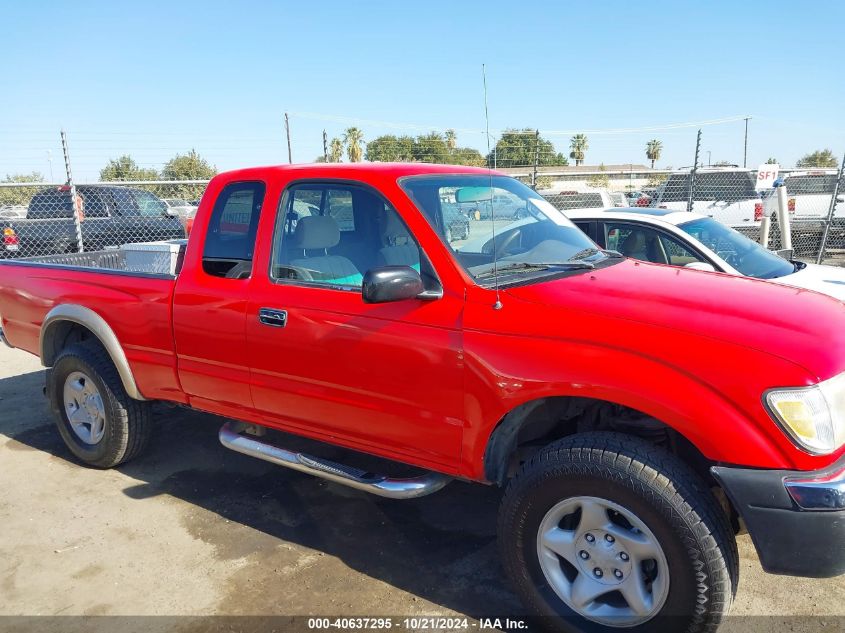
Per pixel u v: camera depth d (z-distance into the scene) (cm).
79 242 1011
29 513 402
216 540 368
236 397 373
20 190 1675
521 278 304
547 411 296
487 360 276
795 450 229
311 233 343
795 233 1296
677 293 287
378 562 344
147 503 412
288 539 368
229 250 372
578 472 257
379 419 316
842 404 239
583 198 1371
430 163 372
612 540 260
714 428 234
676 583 244
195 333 379
